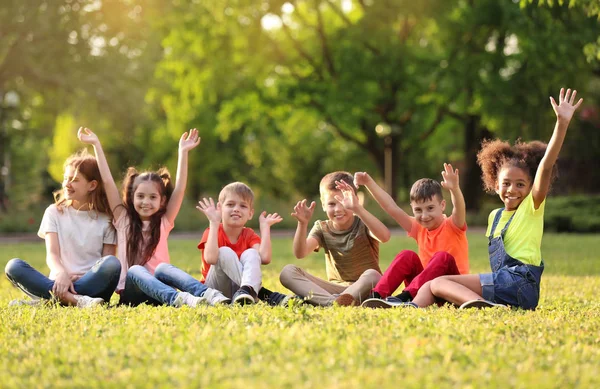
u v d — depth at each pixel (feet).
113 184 24.35
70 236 23.90
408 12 106.42
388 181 123.13
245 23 112.88
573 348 14.70
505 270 21.57
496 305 20.43
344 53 114.01
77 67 108.27
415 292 21.88
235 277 22.25
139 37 113.19
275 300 22.76
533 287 21.48
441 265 22.09
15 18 101.50
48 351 14.43
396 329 16.19
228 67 114.01
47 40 104.22
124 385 11.78
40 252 66.23
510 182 22.34
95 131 120.57
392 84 117.60
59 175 171.83
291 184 184.96
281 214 118.93
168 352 13.92
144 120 118.21
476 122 123.34
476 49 108.27
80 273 23.62
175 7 111.45
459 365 12.92
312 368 12.48
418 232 24.36
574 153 133.18
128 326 16.92
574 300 26.40
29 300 23.36
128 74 114.21
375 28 110.83
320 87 120.57
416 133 129.08
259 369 12.43
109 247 24.39
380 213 115.44
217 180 198.29
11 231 107.24
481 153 23.73
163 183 24.75
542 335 16.05
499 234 22.30
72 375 12.62
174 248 69.82
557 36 90.84
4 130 140.36
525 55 100.63
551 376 12.21
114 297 26.25
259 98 122.72
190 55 113.91
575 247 68.18
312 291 21.74
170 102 120.26
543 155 22.66
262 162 196.13
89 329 16.76
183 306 19.71
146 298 22.54
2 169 142.41
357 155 174.81
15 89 119.44
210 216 22.76
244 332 15.78
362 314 18.30
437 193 23.59
